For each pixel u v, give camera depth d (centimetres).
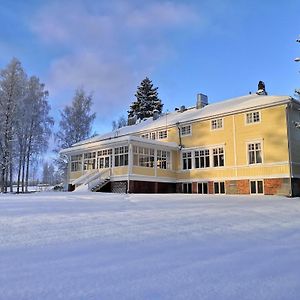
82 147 3262
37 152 3922
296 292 397
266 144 2639
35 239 654
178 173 3225
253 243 685
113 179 2892
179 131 3294
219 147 2948
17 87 3622
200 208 1289
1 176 3450
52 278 428
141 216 1005
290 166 2484
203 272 470
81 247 602
